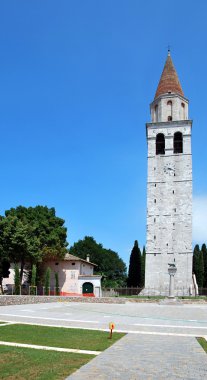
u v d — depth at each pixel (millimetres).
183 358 13562
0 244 67812
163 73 87250
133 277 89062
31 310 35219
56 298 53781
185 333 20891
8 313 31281
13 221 68125
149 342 17141
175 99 83125
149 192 78125
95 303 53469
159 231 75750
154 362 12781
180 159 78562
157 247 75000
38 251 70312
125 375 10930
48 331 19969
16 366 11750
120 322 26562
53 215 80438
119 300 58469
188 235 74500
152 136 80812
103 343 16516
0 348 14617
